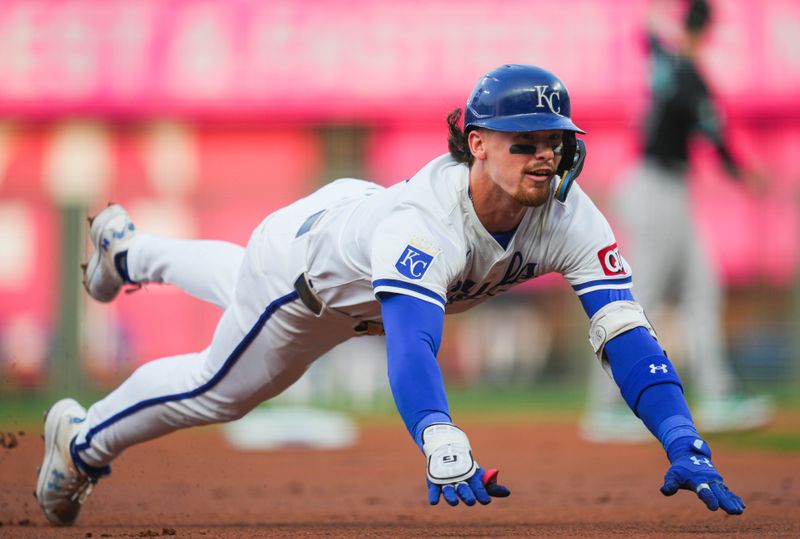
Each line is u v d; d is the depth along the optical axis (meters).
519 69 12.65
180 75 57.91
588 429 38.22
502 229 13.12
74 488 17.20
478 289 13.77
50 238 55.19
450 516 18.23
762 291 54.50
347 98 57.81
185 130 58.41
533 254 13.51
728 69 56.94
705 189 54.31
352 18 58.47
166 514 19.27
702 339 34.34
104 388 49.81
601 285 13.50
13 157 57.91
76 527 17.14
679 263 34.12
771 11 57.28
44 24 58.12
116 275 17.62
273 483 25.19
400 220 12.71
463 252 12.92
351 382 51.22
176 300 51.88
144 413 16.14
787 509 17.95
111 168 58.12
